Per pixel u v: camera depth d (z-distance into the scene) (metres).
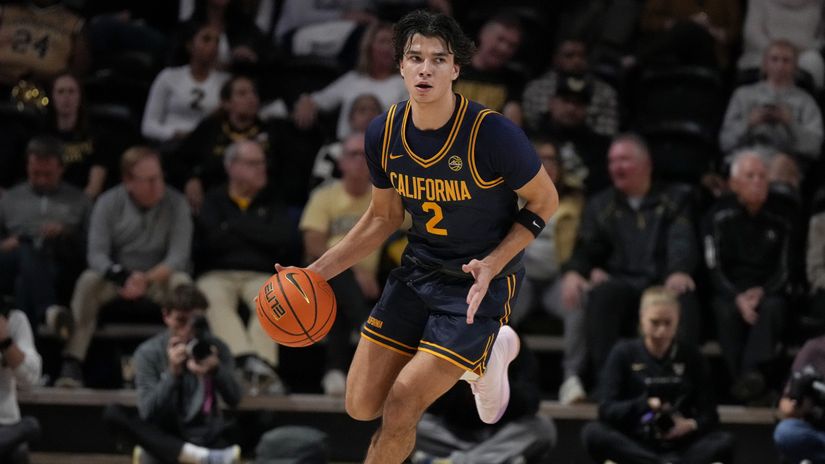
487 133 10.53
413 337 11.32
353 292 18.66
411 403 10.67
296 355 19.98
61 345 19.47
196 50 22.41
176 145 21.47
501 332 12.24
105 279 19.02
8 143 21.25
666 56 23.64
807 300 19.36
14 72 22.86
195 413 17.11
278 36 25.36
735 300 18.84
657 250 19.22
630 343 17.56
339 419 18.67
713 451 16.86
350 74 22.59
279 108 22.89
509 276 11.27
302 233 20.45
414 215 11.13
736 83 24.03
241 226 19.53
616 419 17.14
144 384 17.28
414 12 10.53
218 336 18.55
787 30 24.30
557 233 19.83
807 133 21.77
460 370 10.85
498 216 10.98
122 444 17.36
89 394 18.39
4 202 19.88
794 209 19.42
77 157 21.42
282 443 16.56
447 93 10.52
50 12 23.28
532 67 24.94
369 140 11.02
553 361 20.06
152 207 19.48
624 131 23.28
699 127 21.62
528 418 17.17
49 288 18.95
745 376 18.16
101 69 24.08
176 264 19.20
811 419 16.67
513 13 22.61
